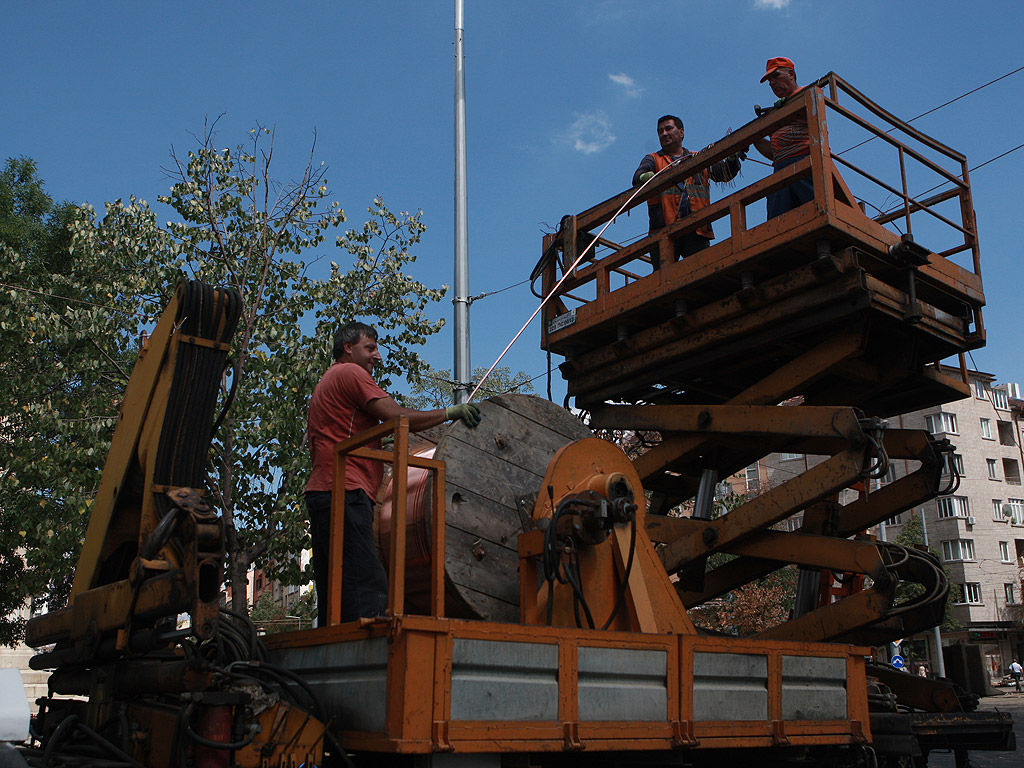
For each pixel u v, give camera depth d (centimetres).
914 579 667
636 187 737
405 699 311
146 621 371
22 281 1404
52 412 1212
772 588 3070
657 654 402
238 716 332
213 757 324
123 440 425
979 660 760
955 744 662
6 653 1822
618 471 518
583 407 777
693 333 671
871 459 597
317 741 341
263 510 1216
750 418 643
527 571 479
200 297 399
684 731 403
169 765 330
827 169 575
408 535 509
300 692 369
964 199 703
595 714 371
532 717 347
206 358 400
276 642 413
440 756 322
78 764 333
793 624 636
